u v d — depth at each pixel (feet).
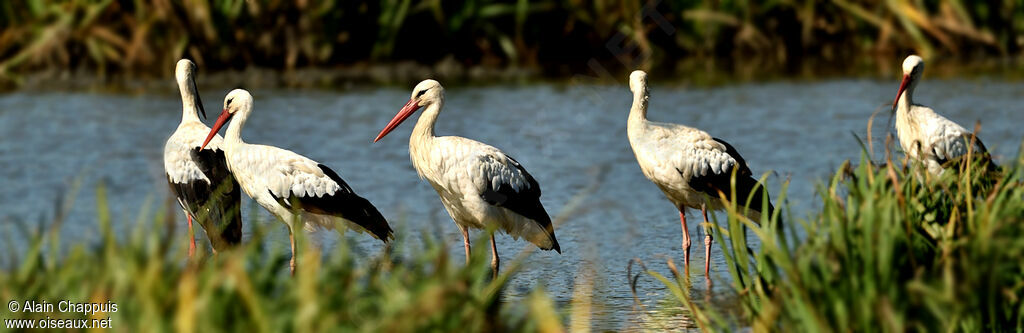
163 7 83.82
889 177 31.32
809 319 24.56
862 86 82.89
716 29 97.66
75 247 25.11
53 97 77.00
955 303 25.55
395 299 23.98
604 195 52.85
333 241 45.01
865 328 24.84
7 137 64.75
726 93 80.94
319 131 67.67
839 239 26.89
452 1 91.81
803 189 53.01
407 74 88.43
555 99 78.84
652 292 37.29
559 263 41.98
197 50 85.76
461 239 46.14
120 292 23.04
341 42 90.53
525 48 93.91
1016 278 28.02
